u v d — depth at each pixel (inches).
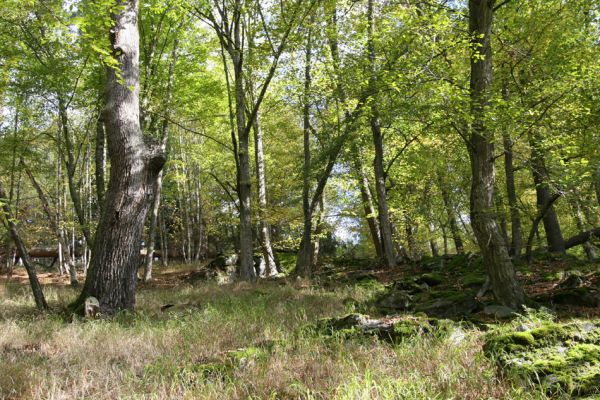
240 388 149.1
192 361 193.8
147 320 283.0
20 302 412.2
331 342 200.4
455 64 401.7
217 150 892.0
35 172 666.8
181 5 538.6
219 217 977.5
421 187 773.9
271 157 888.3
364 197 748.0
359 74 403.2
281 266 808.9
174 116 699.4
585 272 377.1
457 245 823.7
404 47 372.5
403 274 554.6
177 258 1350.9
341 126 613.6
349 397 127.5
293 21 520.1
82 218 595.2
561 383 126.2
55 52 494.9
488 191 295.3
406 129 522.0
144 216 354.6
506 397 122.6
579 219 545.3
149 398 148.3
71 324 284.0
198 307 359.6
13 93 522.3
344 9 543.2
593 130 333.1
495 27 441.4
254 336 233.9
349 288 425.4
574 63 371.6
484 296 341.1
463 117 286.5
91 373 180.1
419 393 128.6
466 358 161.9
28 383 166.7
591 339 152.2
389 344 195.8
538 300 293.7
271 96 728.3
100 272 335.0
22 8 360.8
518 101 346.3
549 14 434.9
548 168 364.5
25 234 893.8
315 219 751.7
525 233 824.9
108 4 262.7
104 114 354.9
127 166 345.4
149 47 614.2
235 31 587.5
